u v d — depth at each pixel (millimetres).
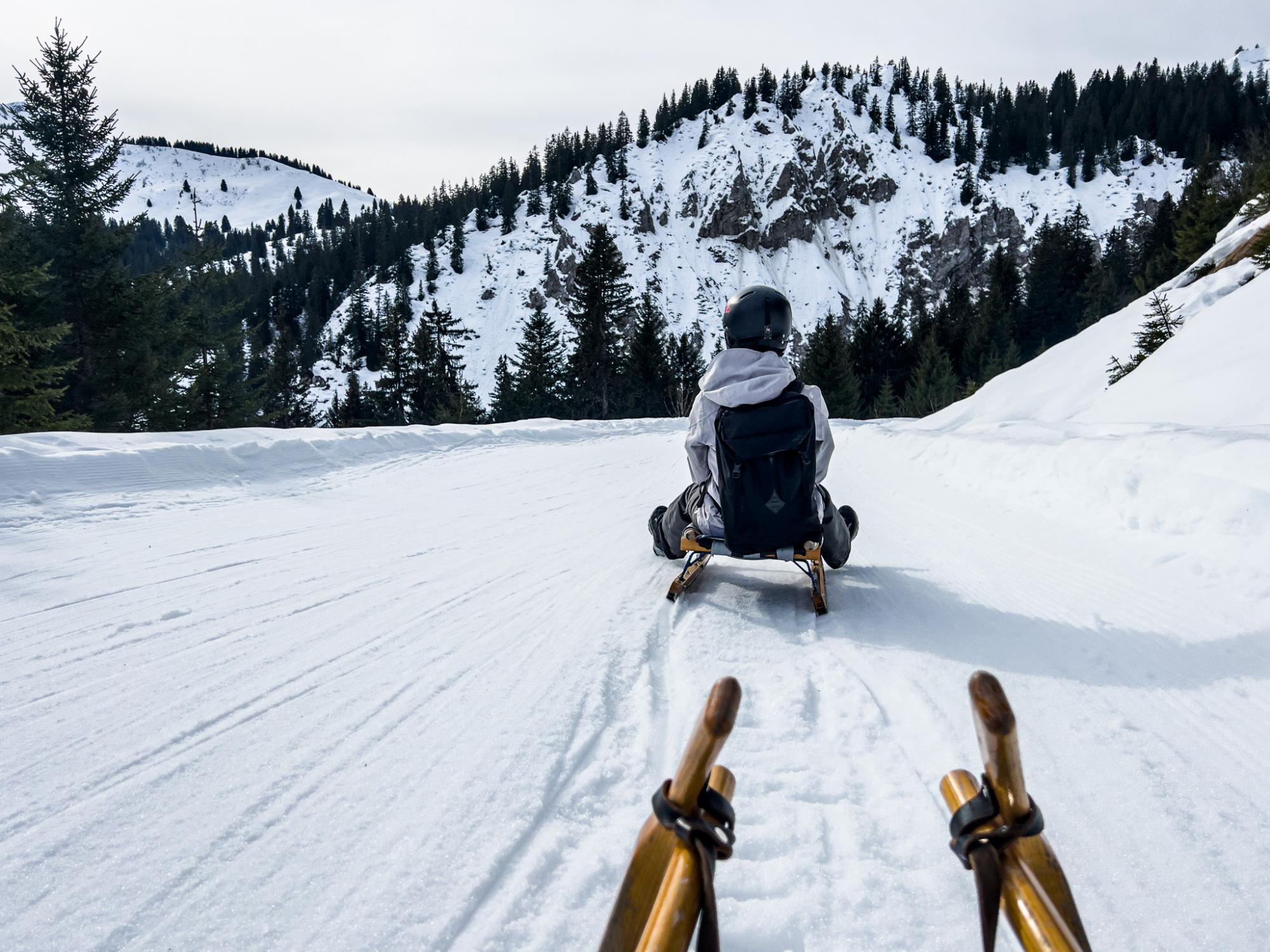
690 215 196625
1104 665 2793
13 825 1830
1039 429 8477
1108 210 177375
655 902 734
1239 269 18938
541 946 1417
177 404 29125
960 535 5156
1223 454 4762
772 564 4461
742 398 3395
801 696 2500
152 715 2441
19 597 3697
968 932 1437
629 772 2062
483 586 3953
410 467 8875
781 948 1404
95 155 27250
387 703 2518
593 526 5676
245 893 1573
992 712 645
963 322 83438
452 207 195000
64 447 6621
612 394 56156
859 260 190125
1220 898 1543
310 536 5168
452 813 1848
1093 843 1738
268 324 170750
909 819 1805
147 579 4047
